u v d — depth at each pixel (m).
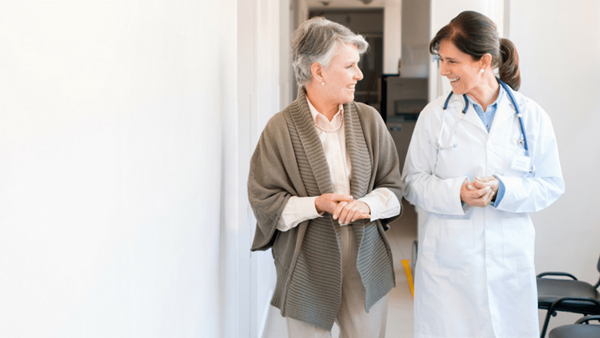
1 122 0.48
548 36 2.66
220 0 1.74
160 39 1.01
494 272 1.81
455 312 1.83
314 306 1.66
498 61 1.83
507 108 1.82
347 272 1.72
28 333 0.53
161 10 1.02
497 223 1.82
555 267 2.78
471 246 1.82
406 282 4.08
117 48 0.78
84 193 0.66
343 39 1.57
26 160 0.52
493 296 1.81
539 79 2.69
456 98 1.88
